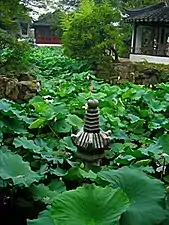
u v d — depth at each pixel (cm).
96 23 1397
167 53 1514
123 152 393
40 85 870
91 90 809
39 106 552
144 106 700
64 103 660
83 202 210
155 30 1559
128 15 1680
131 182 248
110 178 249
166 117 645
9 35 939
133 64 1309
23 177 290
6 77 812
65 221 202
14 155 313
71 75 1280
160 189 244
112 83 1312
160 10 1609
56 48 2303
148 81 1252
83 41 1391
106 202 210
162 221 225
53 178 339
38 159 373
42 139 452
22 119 471
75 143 331
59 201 211
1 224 295
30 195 298
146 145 481
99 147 322
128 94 710
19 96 787
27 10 1038
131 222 218
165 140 329
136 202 234
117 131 496
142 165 354
